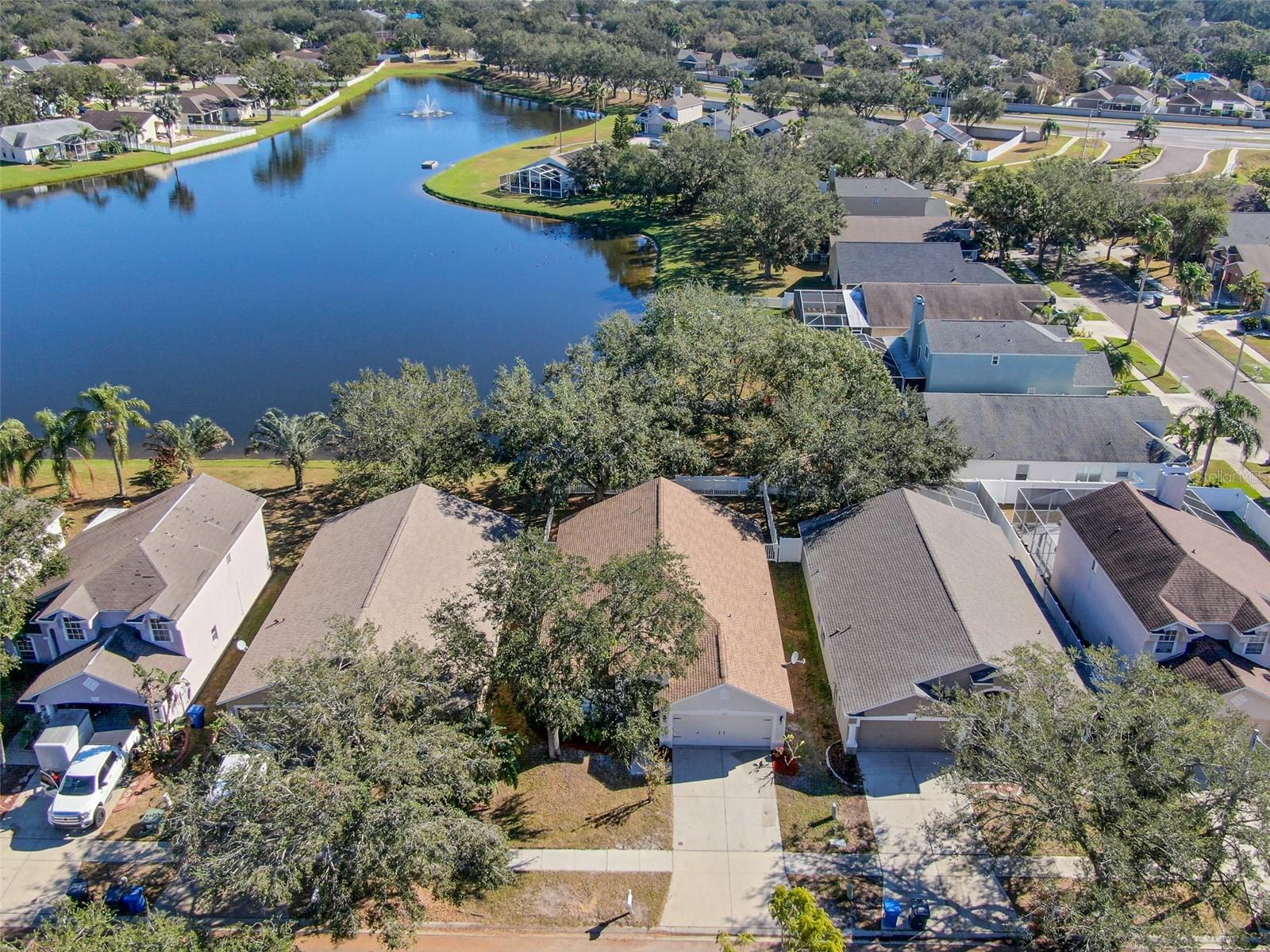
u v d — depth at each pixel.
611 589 33.94
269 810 25.73
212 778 27.75
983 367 61.28
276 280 95.56
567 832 32.00
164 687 35.38
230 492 44.19
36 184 130.12
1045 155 135.88
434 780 27.83
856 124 129.75
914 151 114.19
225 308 87.94
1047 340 61.81
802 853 31.41
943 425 48.78
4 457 49.62
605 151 119.56
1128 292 85.62
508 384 49.88
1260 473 55.19
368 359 76.81
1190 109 161.00
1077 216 87.00
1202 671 35.09
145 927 24.25
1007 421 54.41
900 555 40.75
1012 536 48.19
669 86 175.00
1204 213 86.31
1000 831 31.94
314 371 74.44
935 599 37.50
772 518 48.34
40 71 173.12
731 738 35.66
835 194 95.06
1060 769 26.70
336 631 31.56
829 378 51.53
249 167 143.50
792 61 181.12
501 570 33.69
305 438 52.44
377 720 28.98
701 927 28.97
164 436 53.62
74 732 34.09
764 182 88.81
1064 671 30.44
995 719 29.09
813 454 46.66
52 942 23.70
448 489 51.97
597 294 91.75
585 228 112.88
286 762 28.00
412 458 46.91
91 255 103.44
